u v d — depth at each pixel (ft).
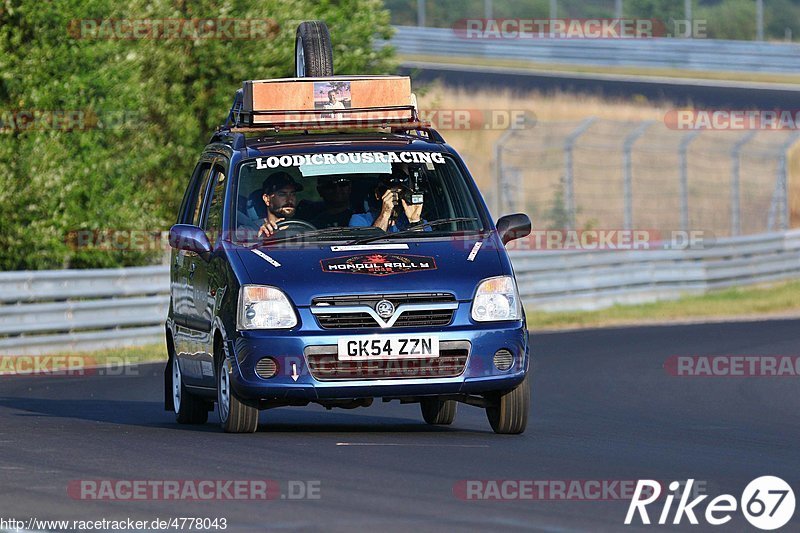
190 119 251.39
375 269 98.02
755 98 434.30
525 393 101.35
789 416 127.65
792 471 85.66
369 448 92.53
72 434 103.71
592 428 114.11
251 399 99.50
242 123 114.62
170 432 105.09
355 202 105.70
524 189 369.09
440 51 501.15
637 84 458.09
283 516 66.95
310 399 96.89
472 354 97.04
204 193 113.39
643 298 279.49
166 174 255.50
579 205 362.74
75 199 227.61
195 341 109.70
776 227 371.56
